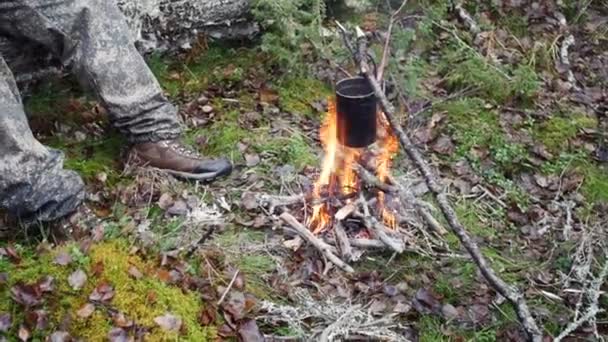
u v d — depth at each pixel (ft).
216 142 10.40
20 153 8.41
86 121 10.51
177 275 8.31
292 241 9.04
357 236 9.16
